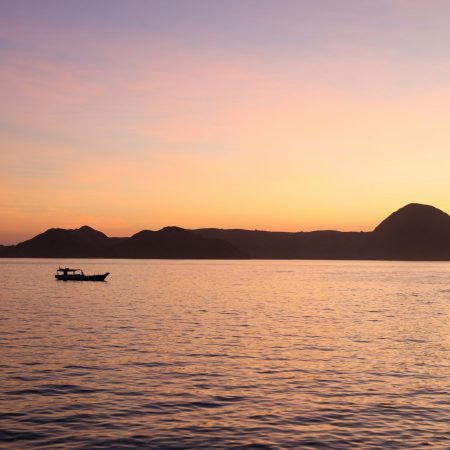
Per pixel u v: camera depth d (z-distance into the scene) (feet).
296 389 99.45
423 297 349.00
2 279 555.28
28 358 125.49
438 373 113.70
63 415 82.38
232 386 101.19
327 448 70.23
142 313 232.73
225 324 195.21
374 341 157.28
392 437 74.23
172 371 113.39
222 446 70.85
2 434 73.72
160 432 75.77
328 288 443.32
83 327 183.62
